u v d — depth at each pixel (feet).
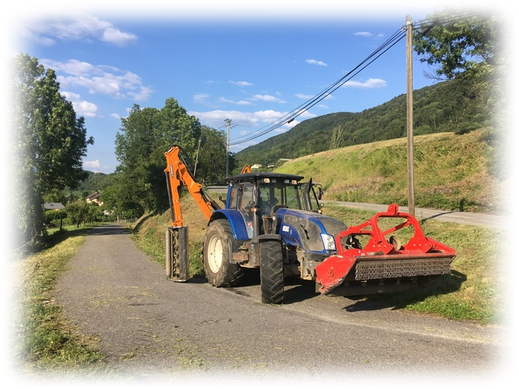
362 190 122.01
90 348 15.88
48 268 40.42
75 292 27.76
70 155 112.37
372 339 17.19
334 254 23.38
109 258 49.78
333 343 16.63
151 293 27.68
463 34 95.50
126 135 193.06
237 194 32.09
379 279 22.33
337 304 24.32
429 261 22.04
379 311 22.56
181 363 14.29
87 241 81.00
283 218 27.27
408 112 48.62
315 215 26.09
